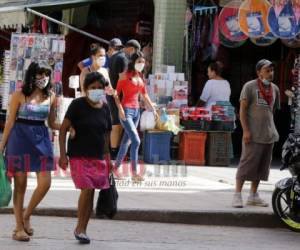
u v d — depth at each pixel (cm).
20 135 1681
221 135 3055
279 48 3525
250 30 3088
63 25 3206
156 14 3244
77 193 2266
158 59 3238
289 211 2003
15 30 3853
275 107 2158
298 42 3148
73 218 2036
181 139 3066
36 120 1688
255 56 3559
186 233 1917
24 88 1681
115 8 3694
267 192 2466
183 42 3247
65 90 3669
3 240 1711
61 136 1692
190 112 3036
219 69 3091
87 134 1677
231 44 3166
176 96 3073
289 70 3438
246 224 2061
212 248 1731
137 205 2108
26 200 2111
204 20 3231
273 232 1994
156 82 3083
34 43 2798
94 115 1686
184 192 2378
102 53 2423
